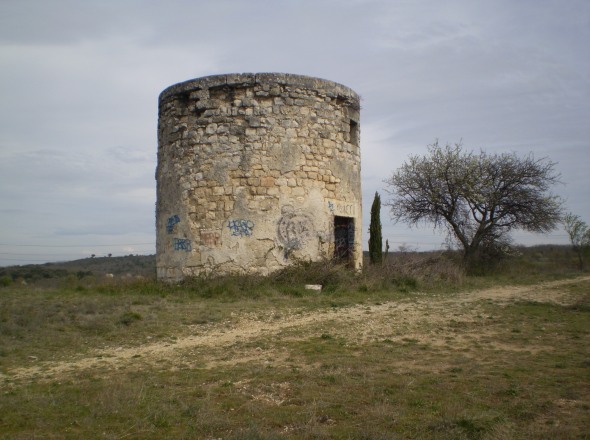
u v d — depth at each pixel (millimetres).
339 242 17750
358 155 18078
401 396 6031
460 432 4910
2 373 7594
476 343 8852
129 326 10344
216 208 15734
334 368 7301
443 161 31516
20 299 13828
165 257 16719
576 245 34156
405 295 14781
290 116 16125
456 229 31375
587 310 12453
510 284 20891
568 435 4824
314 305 12555
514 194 31000
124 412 5719
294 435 5031
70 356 8484
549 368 7188
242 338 9453
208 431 5191
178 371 7438
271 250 15547
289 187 15898
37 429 5340
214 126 16031
